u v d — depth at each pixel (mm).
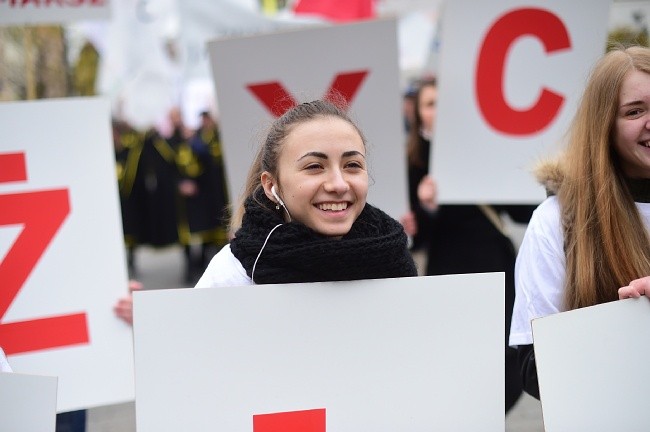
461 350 3754
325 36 7180
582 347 3820
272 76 7215
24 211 5188
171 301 3551
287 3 20188
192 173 18672
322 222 3717
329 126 3730
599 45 6992
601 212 4270
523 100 7207
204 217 18797
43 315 5129
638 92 4203
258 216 3848
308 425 3650
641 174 4441
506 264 7426
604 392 3824
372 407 3693
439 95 7387
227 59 7211
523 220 7633
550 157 4859
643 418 3846
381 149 7285
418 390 3725
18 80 18344
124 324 5211
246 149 7270
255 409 3605
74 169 5281
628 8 10688
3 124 5234
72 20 8711
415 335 3725
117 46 19031
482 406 3771
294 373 3637
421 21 19984
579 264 4258
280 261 3684
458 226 7500
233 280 3836
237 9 16438
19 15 8602
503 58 7223
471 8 7250
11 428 3543
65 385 5109
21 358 5086
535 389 4422
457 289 3750
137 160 18766
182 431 3555
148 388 3533
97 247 5242
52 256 5191
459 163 7391
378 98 7238
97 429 8977
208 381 3572
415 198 8672
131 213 19109
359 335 3686
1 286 5113
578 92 6656
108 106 5359
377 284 3703
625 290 3898
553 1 7051
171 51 20516
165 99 18766
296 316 3639
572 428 3803
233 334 3594
